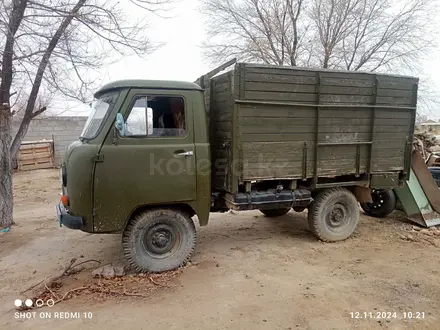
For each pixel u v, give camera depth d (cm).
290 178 475
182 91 420
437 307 338
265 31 1495
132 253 412
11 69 587
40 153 1513
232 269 435
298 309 335
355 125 507
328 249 504
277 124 458
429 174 629
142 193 404
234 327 306
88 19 570
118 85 398
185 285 391
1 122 608
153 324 312
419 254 481
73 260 449
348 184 522
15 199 931
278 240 550
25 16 554
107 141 389
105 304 349
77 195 389
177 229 436
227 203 482
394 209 691
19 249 513
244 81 432
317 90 473
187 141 423
